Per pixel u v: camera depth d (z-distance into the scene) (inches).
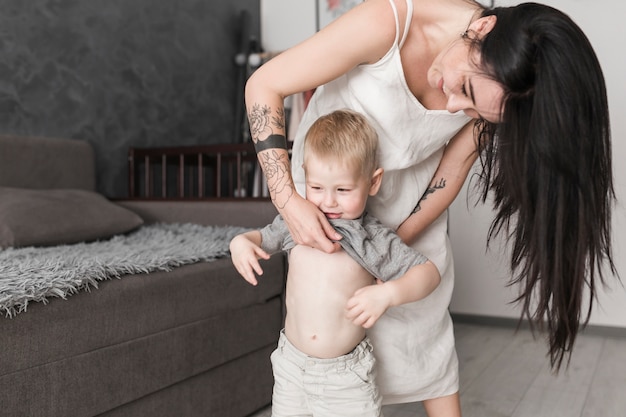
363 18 36.0
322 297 40.3
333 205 39.4
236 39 140.8
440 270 48.3
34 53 93.5
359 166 38.7
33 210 74.2
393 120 39.4
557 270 32.9
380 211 45.1
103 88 105.7
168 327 56.8
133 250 67.2
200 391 61.5
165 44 119.3
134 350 53.2
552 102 29.7
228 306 64.3
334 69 37.0
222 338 63.6
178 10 122.4
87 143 99.1
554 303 34.2
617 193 106.8
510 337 107.7
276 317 72.6
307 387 40.8
